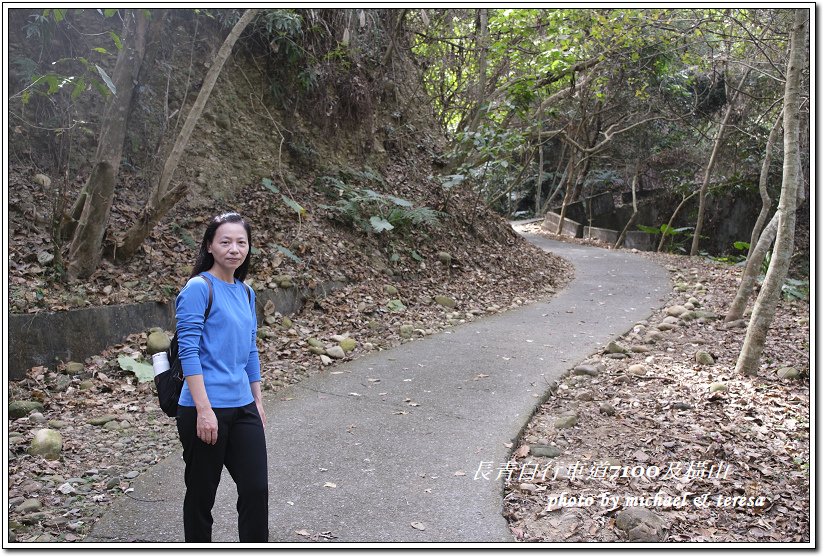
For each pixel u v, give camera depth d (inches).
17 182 254.8
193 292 99.2
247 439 101.8
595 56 536.1
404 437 167.5
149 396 193.0
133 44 229.5
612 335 277.0
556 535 126.6
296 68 375.6
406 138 470.9
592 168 863.1
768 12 435.5
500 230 475.5
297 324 268.7
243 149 345.7
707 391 208.2
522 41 508.4
